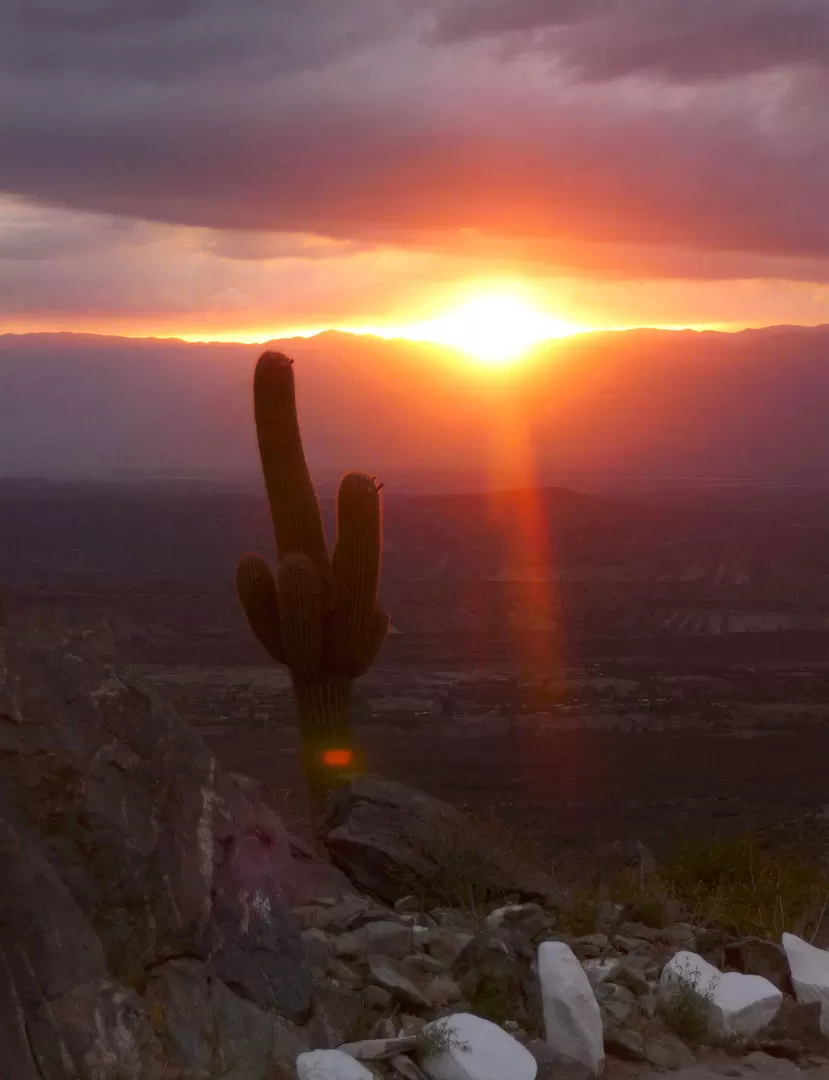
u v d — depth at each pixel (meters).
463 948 6.91
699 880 9.55
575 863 11.86
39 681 6.15
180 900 5.91
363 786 9.24
